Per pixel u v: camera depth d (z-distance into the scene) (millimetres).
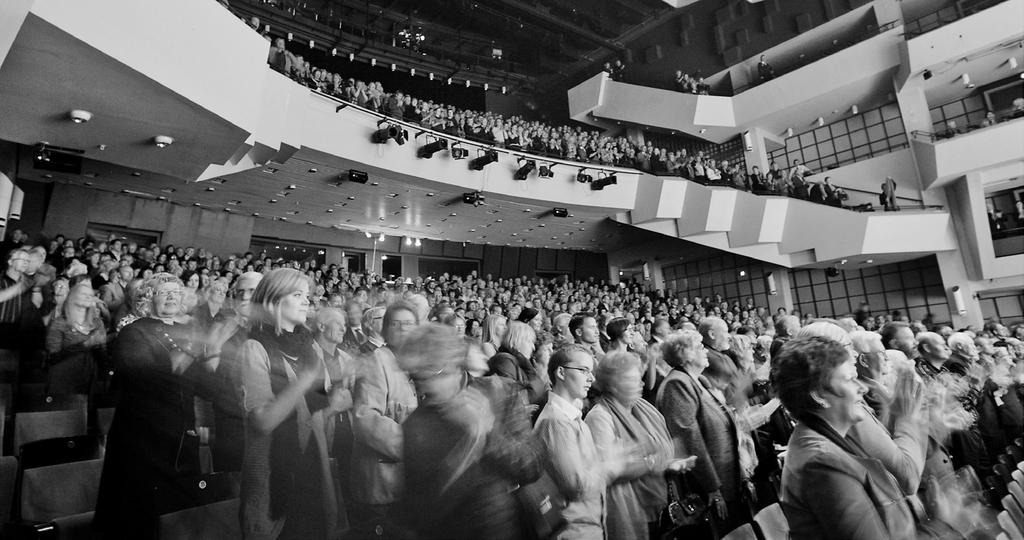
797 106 11742
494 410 1332
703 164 11500
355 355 1933
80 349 2561
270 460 1447
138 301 2396
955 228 10062
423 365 1243
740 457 2090
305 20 11297
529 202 10078
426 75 13531
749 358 3012
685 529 1728
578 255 14680
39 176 7574
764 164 12172
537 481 1334
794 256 10922
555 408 1630
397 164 8156
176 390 1475
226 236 9773
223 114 4430
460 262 13375
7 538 1474
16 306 2855
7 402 2369
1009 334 6594
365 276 8984
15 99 4141
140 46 3588
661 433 1838
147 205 8797
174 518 1361
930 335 2600
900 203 10758
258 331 1568
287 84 6539
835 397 1131
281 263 8180
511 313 5742
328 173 8195
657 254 13594
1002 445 2844
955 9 10250
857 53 10930
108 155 5309
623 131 14008
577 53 15008
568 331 3535
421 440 1199
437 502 1155
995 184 9812
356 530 1396
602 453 1643
